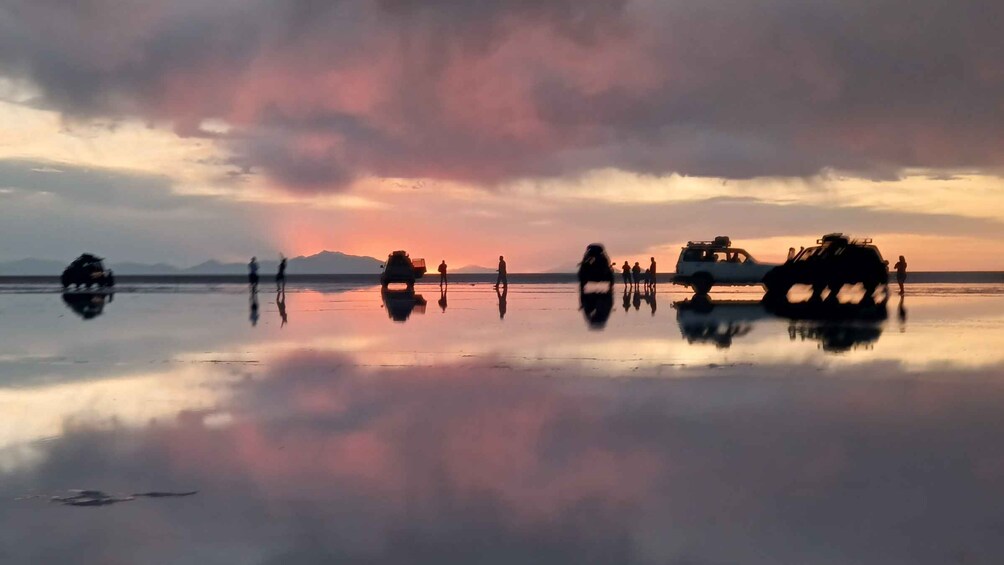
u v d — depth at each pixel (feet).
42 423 31.50
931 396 35.99
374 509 20.93
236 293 157.79
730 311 92.12
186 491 22.54
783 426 30.09
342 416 32.48
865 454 25.94
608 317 83.41
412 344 58.54
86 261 184.55
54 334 68.28
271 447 27.37
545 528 19.49
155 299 131.64
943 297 126.82
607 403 34.83
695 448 26.86
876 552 17.94
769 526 19.53
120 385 40.65
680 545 18.40
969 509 20.62
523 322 77.61
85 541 18.86
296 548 18.37
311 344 59.06
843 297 123.95
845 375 42.11
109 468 24.86
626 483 23.00
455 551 18.13
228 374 44.27
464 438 28.55
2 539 19.02
